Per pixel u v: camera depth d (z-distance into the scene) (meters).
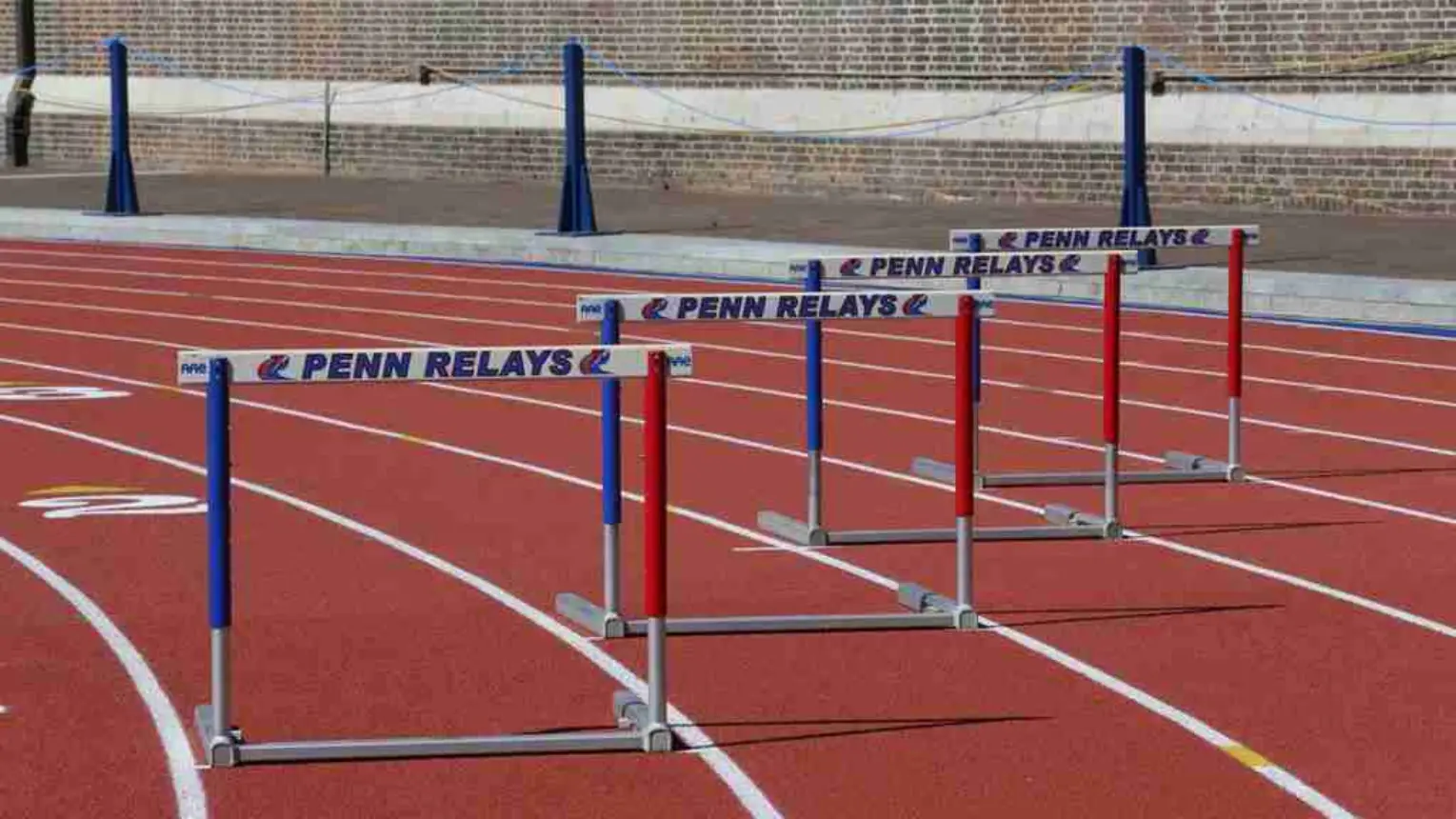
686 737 8.07
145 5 38.34
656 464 7.86
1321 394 16.28
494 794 7.41
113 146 29.81
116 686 8.70
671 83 33.50
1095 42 29.80
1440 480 13.06
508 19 34.84
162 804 7.29
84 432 14.72
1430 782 7.49
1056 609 10.02
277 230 27.55
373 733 8.09
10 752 7.82
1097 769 7.64
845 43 31.89
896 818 7.13
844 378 17.17
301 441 14.39
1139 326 19.97
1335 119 27.98
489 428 14.87
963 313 9.60
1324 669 8.94
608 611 9.51
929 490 12.91
